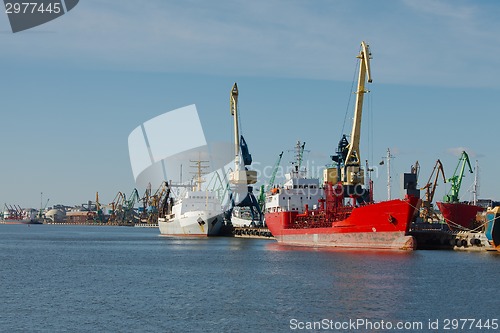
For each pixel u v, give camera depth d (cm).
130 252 11638
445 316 4853
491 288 6006
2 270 8106
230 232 17325
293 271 7388
